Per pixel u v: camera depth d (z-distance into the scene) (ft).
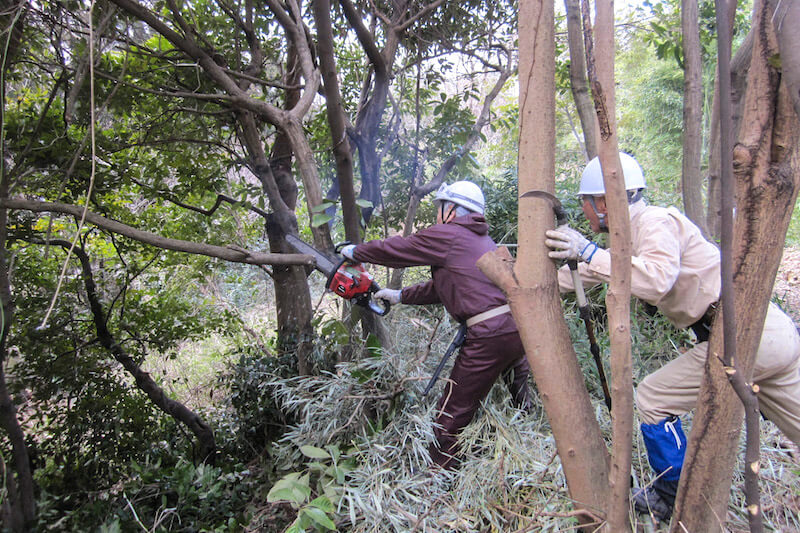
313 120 12.85
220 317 14.55
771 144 3.04
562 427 3.87
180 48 7.91
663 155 26.76
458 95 12.83
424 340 9.60
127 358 11.60
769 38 2.95
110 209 11.91
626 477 3.56
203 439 11.75
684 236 5.77
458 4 11.72
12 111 9.02
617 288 3.31
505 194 13.04
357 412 7.89
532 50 3.50
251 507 8.59
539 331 3.76
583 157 18.04
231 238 14.51
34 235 9.96
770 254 3.15
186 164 12.00
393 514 6.35
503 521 6.14
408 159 13.03
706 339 5.95
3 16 6.46
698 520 3.78
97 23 8.23
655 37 12.56
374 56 9.62
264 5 11.44
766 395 6.03
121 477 10.25
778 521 6.00
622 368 3.39
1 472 5.76
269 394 10.73
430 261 7.54
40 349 10.71
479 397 7.55
